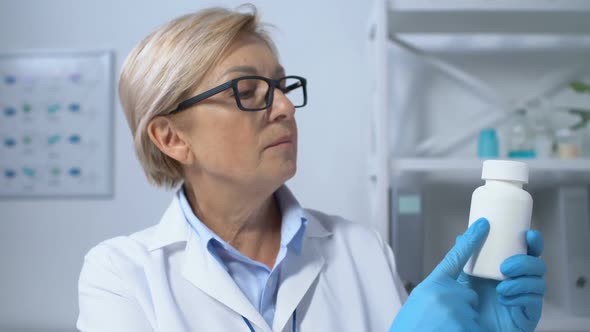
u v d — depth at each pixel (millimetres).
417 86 1722
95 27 1812
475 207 708
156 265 941
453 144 1708
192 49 896
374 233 1127
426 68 1719
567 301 1428
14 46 1830
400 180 1716
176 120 937
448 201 1711
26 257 1807
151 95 934
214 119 897
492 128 1663
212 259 920
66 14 1817
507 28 1599
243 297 886
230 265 960
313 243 1029
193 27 914
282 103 901
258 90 908
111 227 1789
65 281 1792
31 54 1820
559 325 1359
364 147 1715
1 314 1794
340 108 1725
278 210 1049
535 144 1573
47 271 1798
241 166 897
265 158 900
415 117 1719
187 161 957
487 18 1478
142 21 1800
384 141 1367
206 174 952
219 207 979
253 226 1002
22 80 1827
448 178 1709
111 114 1800
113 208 1791
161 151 1021
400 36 1718
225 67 896
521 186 698
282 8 1749
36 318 1788
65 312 1783
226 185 930
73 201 1805
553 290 1533
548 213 1562
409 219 1427
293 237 954
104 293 926
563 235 1453
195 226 959
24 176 1815
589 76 1692
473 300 751
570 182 1656
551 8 1382
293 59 1741
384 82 1370
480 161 1357
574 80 1695
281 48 1744
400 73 1724
